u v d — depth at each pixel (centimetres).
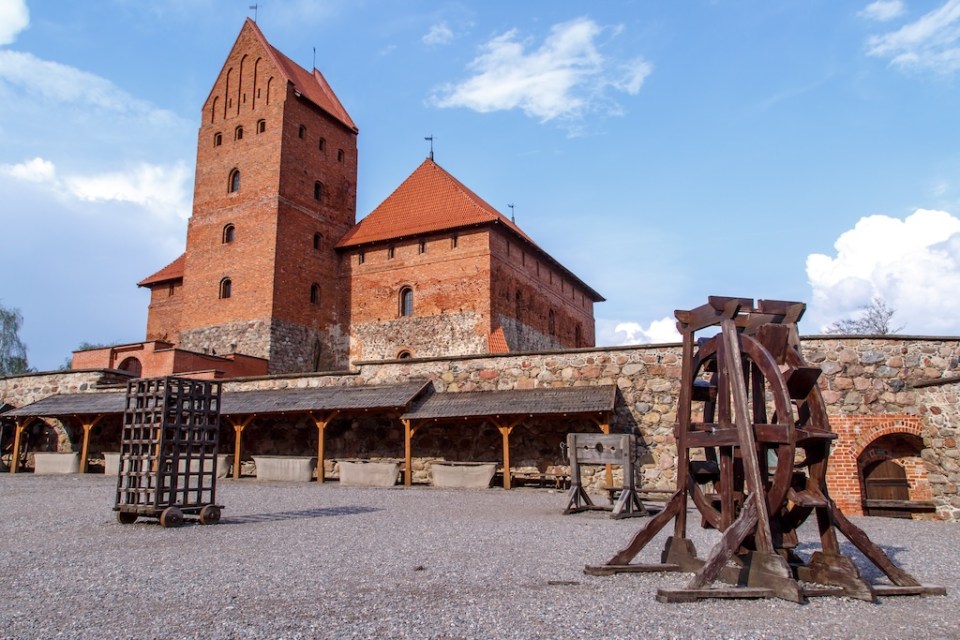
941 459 1425
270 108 3988
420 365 2216
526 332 3984
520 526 1122
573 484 1342
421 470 2083
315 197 4112
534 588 650
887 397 1578
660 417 1853
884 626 530
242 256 3831
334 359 3988
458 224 3684
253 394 2386
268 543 950
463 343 3562
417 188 4312
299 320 3822
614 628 514
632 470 1305
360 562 791
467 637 491
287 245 3812
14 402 2961
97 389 2800
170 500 1180
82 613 569
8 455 2786
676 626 520
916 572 773
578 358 1988
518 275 3969
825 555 669
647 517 1270
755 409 732
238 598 615
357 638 490
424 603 590
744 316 750
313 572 732
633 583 674
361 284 4019
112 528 1126
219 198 4025
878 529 1201
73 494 1697
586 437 1349
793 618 549
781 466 644
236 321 3753
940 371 1569
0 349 5466
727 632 505
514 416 1889
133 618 551
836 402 1600
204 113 4253
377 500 1576
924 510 1441
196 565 785
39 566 790
